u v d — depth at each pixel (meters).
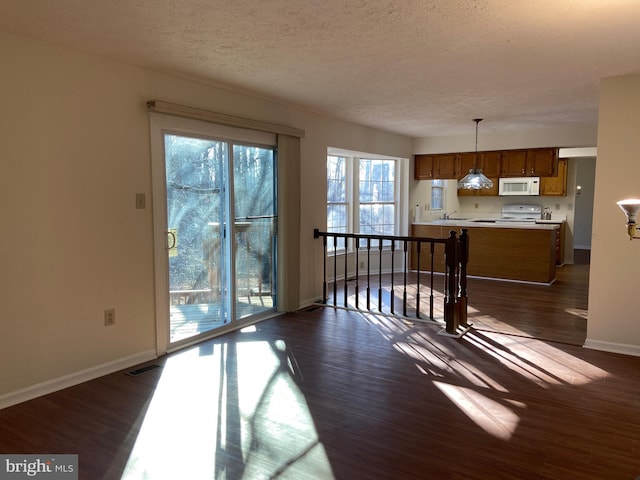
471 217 9.96
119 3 2.35
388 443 2.41
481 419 2.67
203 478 2.10
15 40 2.74
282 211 4.89
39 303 2.93
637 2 2.31
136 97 3.43
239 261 4.52
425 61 3.35
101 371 3.30
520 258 6.93
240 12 2.47
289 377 3.29
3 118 2.70
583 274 7.64
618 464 2.22
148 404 2.85
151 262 3.61
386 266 7.75
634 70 3.56
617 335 3.82
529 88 4.20
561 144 6.49
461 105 4.98
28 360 2.89
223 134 4.17
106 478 2.10
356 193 7.17
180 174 3.86
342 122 5.95
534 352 3.81
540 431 2.53
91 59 3.14
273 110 4.75
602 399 2.93
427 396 2.98
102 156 3.22
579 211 11.02
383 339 4.16
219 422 2.63
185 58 3.27
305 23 2.62
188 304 4.01
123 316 3.43
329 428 2.56
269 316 4.91
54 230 2.98
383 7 2.39
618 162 3.73
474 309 5.27
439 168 7.63
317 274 5.62
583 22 2.58
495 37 2.84
